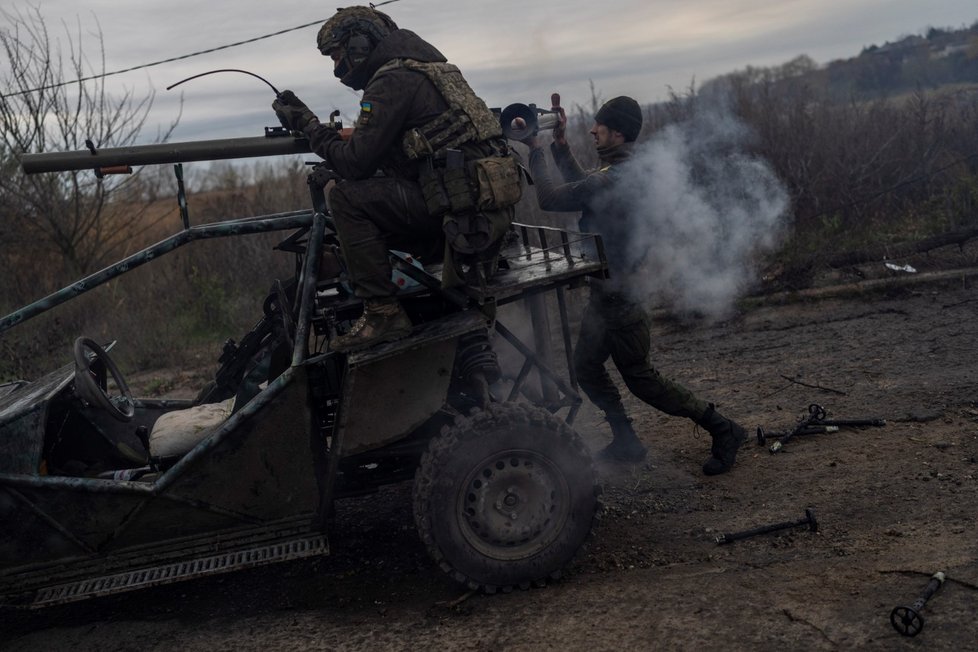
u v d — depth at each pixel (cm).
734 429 424
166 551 339
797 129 886
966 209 799
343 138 322
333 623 328
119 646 330
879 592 292
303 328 333
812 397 511
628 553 354
